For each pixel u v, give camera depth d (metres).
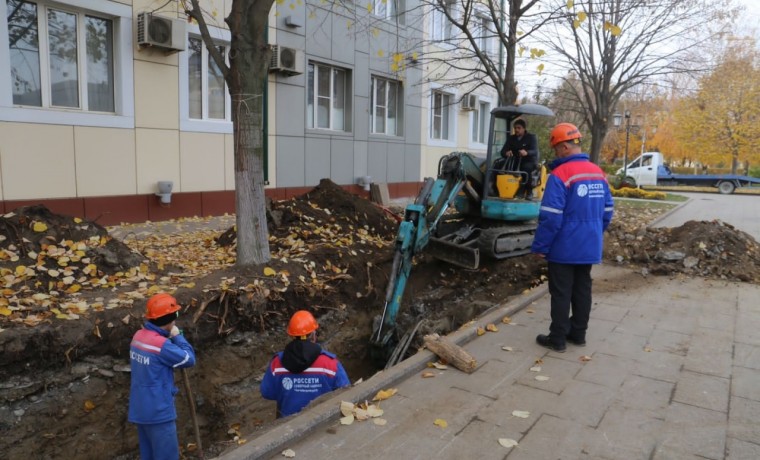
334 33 14.27
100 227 6.45
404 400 3.93
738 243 8.34
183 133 10.98
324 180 9.82
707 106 36.59
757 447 3.28
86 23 9.49
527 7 9.91
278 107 12.98
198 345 5.34
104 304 5.02
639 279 7.60
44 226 5.86
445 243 7.23
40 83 9.01
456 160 7.24
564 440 3.37
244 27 5.99
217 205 11.77
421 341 6.38
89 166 9.55
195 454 4.94
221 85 11.92
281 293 6.12
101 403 4.66
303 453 3.21
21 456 4.20
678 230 9.04
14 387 4.22
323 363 4.05
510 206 7.80
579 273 4.98
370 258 7.55
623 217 16.23
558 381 4.26
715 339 5.20
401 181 17.66
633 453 3.23
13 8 8.58
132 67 9.98
